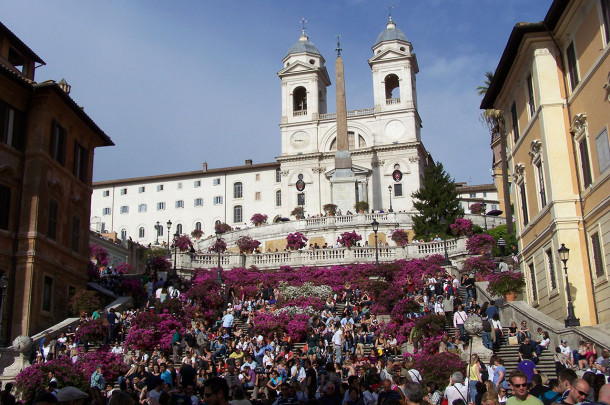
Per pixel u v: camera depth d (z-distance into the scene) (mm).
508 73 30703
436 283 33312
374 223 43406
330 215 67375
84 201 36000
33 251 29172
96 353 23078
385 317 30078
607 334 20516
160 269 41812
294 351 26156
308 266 46781
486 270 37469
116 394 9266
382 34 88688
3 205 29031
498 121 45594
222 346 25812
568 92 26391
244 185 91500
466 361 19297
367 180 83312
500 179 78875
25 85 30047
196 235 82938
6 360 24469
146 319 27281
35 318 29047
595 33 23562
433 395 15305
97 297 32625
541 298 28203
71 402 9234
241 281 41812
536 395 12008
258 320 28953
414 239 59438
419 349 23719
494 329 23797
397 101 85562
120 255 60188
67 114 33375
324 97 92875
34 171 30234
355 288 38188
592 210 24328
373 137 85188
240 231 70188
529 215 29953
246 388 20219
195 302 33094
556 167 26031
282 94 89125
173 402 12211
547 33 26844
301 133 87062
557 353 19734
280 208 89500
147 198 94125
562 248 23703
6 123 29578
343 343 25562
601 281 23828
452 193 62719
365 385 15516
